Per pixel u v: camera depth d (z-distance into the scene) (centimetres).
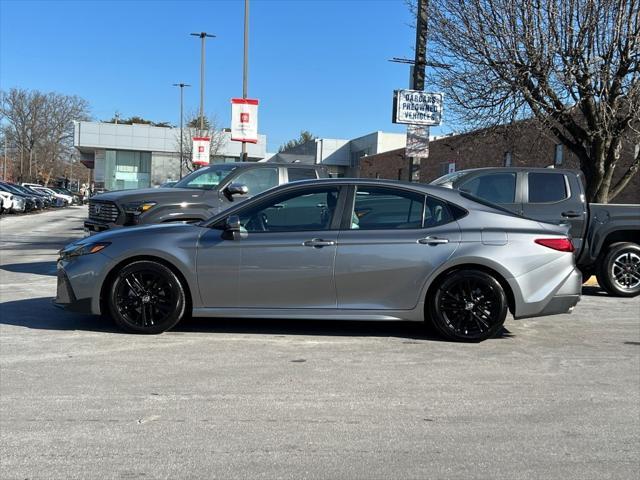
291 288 606
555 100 1278
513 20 1216
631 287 944
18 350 568
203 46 4369
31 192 4019
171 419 417
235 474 343
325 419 423
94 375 502
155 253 610
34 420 411
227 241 609
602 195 1342
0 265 1210
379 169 4644
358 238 606
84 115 8888
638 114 1181
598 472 354
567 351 605
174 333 638
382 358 565
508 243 608
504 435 402
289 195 627
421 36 1188
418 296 609
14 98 8250
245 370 523
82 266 618
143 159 7206
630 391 491
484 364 554
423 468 355
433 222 620
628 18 1154
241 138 1761
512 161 2216
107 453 365
